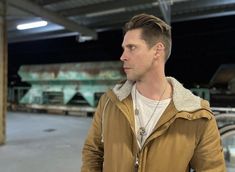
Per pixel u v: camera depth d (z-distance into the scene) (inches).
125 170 42.3
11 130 283.6
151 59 41.2
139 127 42.8
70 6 279.1
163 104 42.6
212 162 41.8
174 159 40.4
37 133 267.4
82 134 263.1
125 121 43.8
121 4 263.3
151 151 41.2
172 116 40.4
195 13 296.8
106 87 375.6
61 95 426.9
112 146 44.1
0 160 176.4
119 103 44.3
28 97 449.7
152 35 40.6
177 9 280.5
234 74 327.9
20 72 446.3
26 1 247.1
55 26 370.3
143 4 260.2
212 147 41.6
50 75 412.8
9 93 491.8
